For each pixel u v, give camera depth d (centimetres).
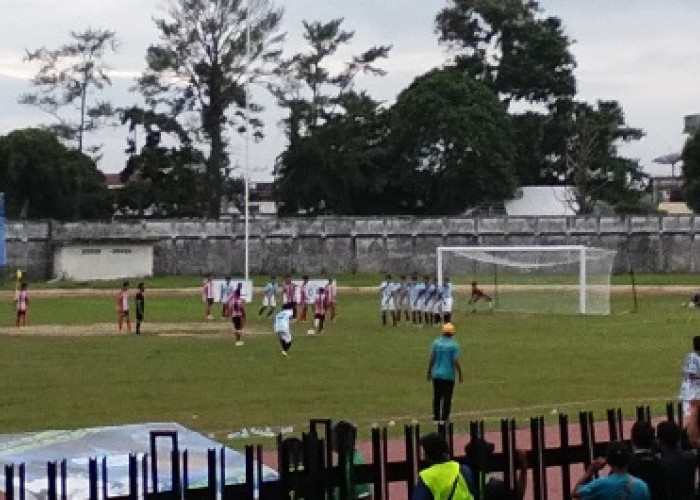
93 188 13100
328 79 13775
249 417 3052
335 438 1485
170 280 10906
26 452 1647
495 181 12950
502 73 14525
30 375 3994
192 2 13038
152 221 11631
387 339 5416
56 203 12688
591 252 8875
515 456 1526
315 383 3762
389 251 11700
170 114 13300
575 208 13475
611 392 3503
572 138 14400
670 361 4344
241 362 4406
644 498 1366
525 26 14550
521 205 13362
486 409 3164
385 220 11706
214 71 13125
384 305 6344
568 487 1602
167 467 1568
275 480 1409
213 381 3825
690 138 13525
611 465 1386
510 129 13338
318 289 5869
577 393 3484
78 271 11112
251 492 1365
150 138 13262
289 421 2975
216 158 13362
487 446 1510
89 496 1338
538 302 7806
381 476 1459
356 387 3659
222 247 11681
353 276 11344
